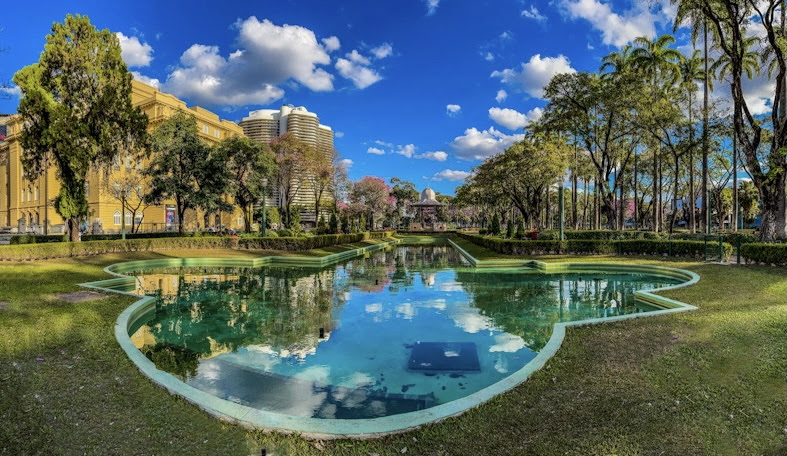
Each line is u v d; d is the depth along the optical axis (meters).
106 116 18.98
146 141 21.00
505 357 6.07
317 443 3.26
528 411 3.64
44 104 16.91
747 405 3.61
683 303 7.63
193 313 9.10
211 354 6.31
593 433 3.24
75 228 18.67
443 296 11.05
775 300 7.34
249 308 9.62
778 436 3.14
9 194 50.94
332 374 5.45
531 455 2.98
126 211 40.31
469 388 4.98
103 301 8.15
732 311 6.68
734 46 15.55
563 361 4.81
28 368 4.59
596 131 26.14
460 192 53.03
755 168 15.52
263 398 4.69
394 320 8.38
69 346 5.38
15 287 9.40
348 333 7.42
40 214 43.62
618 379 4.23
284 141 34.34
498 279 14.23
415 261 21.83
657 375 4.30
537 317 8.55
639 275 14.53
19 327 6.08
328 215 53.44
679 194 44.66
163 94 42.19
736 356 4.71
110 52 18.95
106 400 3.92
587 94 24.72
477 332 7.44
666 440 3.12
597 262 15.88
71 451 3.08
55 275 11.59
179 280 14.33
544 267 16.41
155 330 7.70
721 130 20.91
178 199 25.58
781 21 16.19
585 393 3.95
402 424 3.51
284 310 9.39
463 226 82.75
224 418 3.63
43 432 3.32
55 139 16.91
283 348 6.58
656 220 28.19
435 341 6.90
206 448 3.16
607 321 6.47
